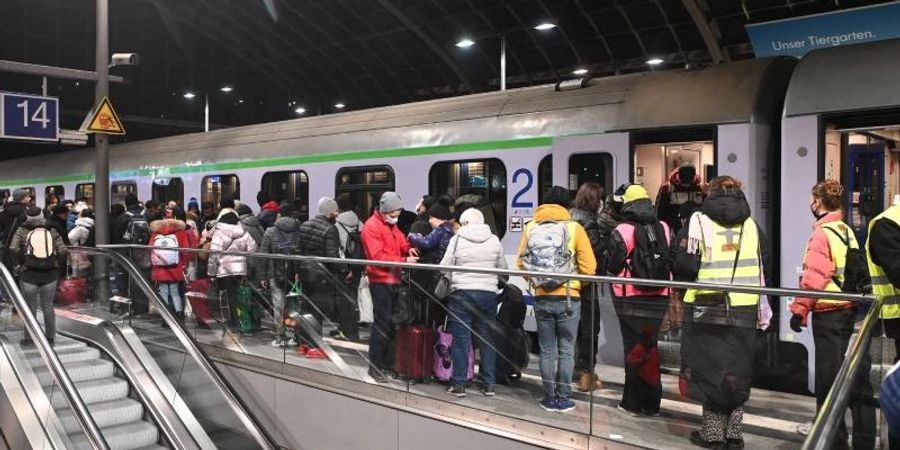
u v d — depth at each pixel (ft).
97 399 24.54
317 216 26.27
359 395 20.45
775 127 22.80
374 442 19.97
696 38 79.56
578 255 18.07
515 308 17.97
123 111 144.36
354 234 27.50
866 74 20.18
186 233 33.27
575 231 18.04
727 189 16.37
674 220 24.36
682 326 15.42
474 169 29.12
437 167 30.40
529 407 17.69
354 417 20.47
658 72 25.90
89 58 131.64
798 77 21.43
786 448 14.38
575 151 25.99
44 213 49.42
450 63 97.40
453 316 18.92
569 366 16.98
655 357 15.76
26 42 121.80
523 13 84.64
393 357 20.11
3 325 24.63
